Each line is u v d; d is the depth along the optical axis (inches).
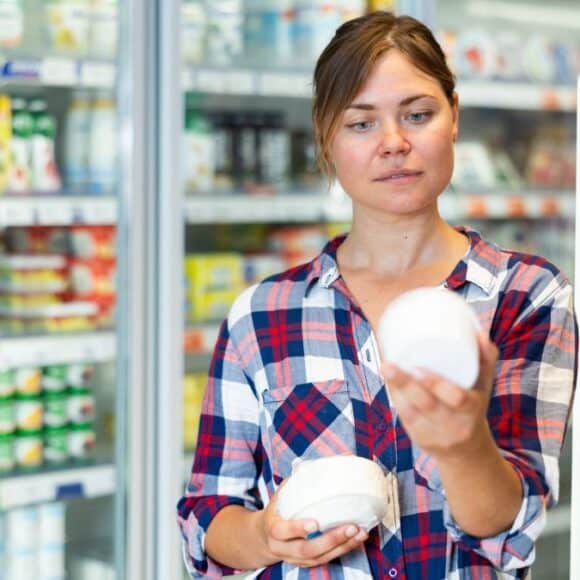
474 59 170.6
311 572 62.1
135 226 127.4
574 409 70.5
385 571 60.7
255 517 61.8
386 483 59.4
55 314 134.2
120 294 131.2
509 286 63.7
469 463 52.3
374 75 61.1
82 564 137.6
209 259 146.3
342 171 63.7
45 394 135.7
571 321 63.4
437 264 65.1
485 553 57.0
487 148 179.3
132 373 128.5
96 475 132.2
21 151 130.3
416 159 61.9
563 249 179.0
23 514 133.7
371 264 66.0
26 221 126.7
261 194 141.8
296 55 153.1
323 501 57.2
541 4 187.6
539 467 58.4
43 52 131.9
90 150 135.1
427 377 48.7
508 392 60.2
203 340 139.4
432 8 150.0
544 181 182.5
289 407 64.3
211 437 68.1
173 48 125.7
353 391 63.4
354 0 153.9
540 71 176.1
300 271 68.0
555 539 164.4
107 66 128.4
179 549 130.3
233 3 146.6
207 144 144.1
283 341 65.7
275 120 153.6
